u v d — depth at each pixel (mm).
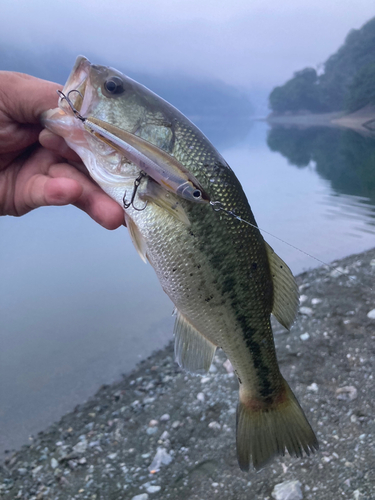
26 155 332
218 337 313
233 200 292
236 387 568
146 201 282
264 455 330
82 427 544
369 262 899
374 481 386
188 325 312
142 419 542
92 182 317
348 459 416
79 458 491
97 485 451
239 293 302
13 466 492
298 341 635
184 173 265
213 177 285
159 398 580
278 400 342
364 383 513
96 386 626
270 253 318
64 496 443
